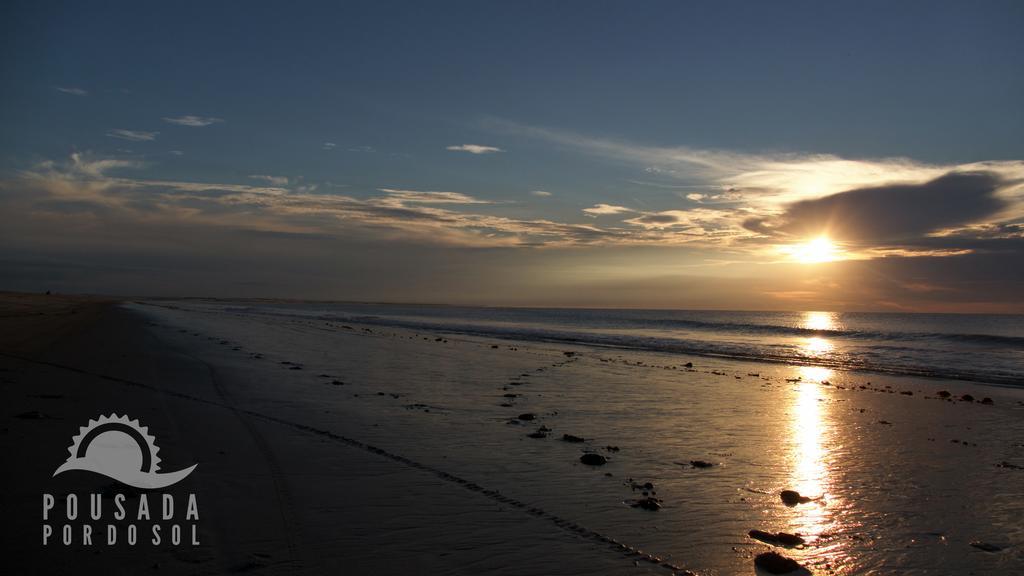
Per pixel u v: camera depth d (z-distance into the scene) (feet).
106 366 60.18
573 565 19.69
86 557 18.67
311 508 23.77
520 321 254.47
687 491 27.81
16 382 48.14
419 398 50.03
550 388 58.44
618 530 22.82
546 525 22.99
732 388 62.03
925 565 20.93
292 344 98.37
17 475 25.86
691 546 21.65
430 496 25.73
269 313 258.57
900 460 34.68
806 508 26.20
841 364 92.17
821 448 37.17
